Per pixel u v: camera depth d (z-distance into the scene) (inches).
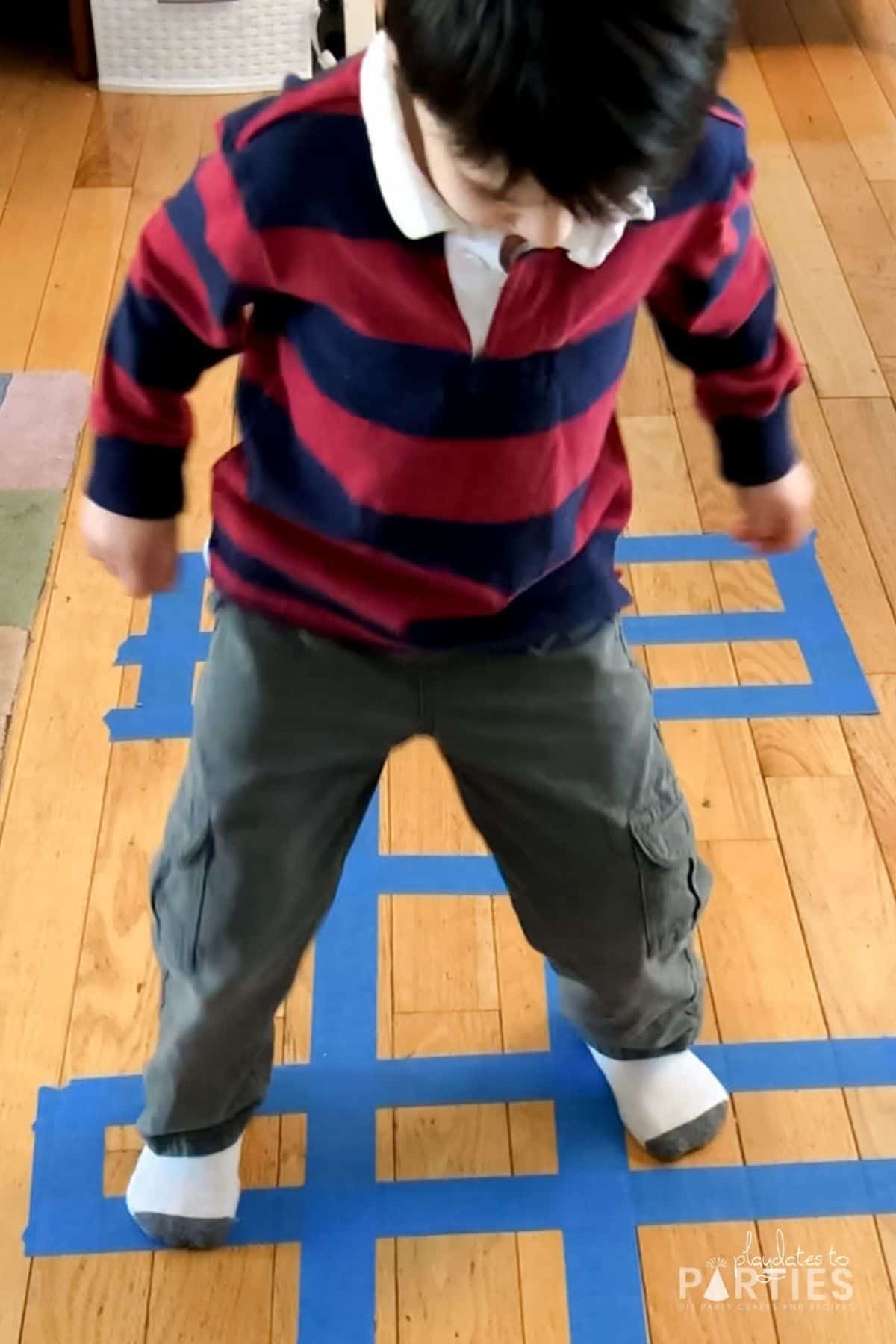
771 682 58.8
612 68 20.2
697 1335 41.1
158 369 30.0
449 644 31.0
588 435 29.2
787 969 49.6
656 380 73.7
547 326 26.3
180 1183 42.3
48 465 66.5
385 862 52.2
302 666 31.7
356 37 90.2
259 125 25.3
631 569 63.5
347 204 24.9
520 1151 45.1
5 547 62.4
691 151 23.0
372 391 27.3
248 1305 41.6
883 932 50.7
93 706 56.9
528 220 23.1
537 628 31.4
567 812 34.5
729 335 31.7
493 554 29.6
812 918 51.1
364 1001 48.5
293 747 32.5
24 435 68.0
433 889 51.5
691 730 56.9
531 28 19.9
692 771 55.5
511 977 49.2
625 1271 42.4
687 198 26.8
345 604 30.6
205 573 61.8
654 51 20.4
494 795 35.1
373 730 32.9
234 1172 43.1
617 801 34.5
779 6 107.0
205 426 68.7
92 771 54.7
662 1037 44.1
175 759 55.3
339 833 35.5
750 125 93.5
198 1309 41.5
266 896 34.5
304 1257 42.6
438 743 34.2
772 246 82.9
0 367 72.0
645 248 26.7
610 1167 44.7
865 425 71.0
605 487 32.3
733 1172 44.6
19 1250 42.5
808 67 99.9
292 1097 46.1
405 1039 47.6
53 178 86.0
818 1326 41.3
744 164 27.8
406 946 49.9
